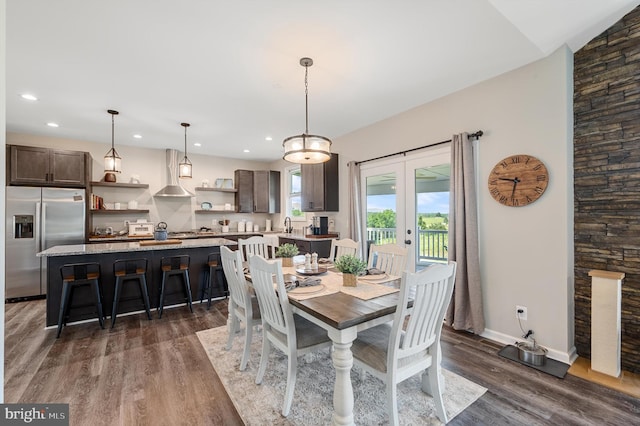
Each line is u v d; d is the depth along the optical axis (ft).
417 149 12.12
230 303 9.09
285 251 9.81
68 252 10.67
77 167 16.07
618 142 7.81
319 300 6.33
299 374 7.65
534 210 8.82
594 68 8.21
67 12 6.56
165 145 18.94
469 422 5.94
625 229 7.73
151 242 13.38
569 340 8.30
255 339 9.75
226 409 6.33
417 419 6.02
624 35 7.72
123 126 14.76
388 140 13.52
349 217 15.19
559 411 6.25
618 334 7.42
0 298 3.19
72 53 8.21
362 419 6.02
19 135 15.92
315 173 16.62
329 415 6.15
